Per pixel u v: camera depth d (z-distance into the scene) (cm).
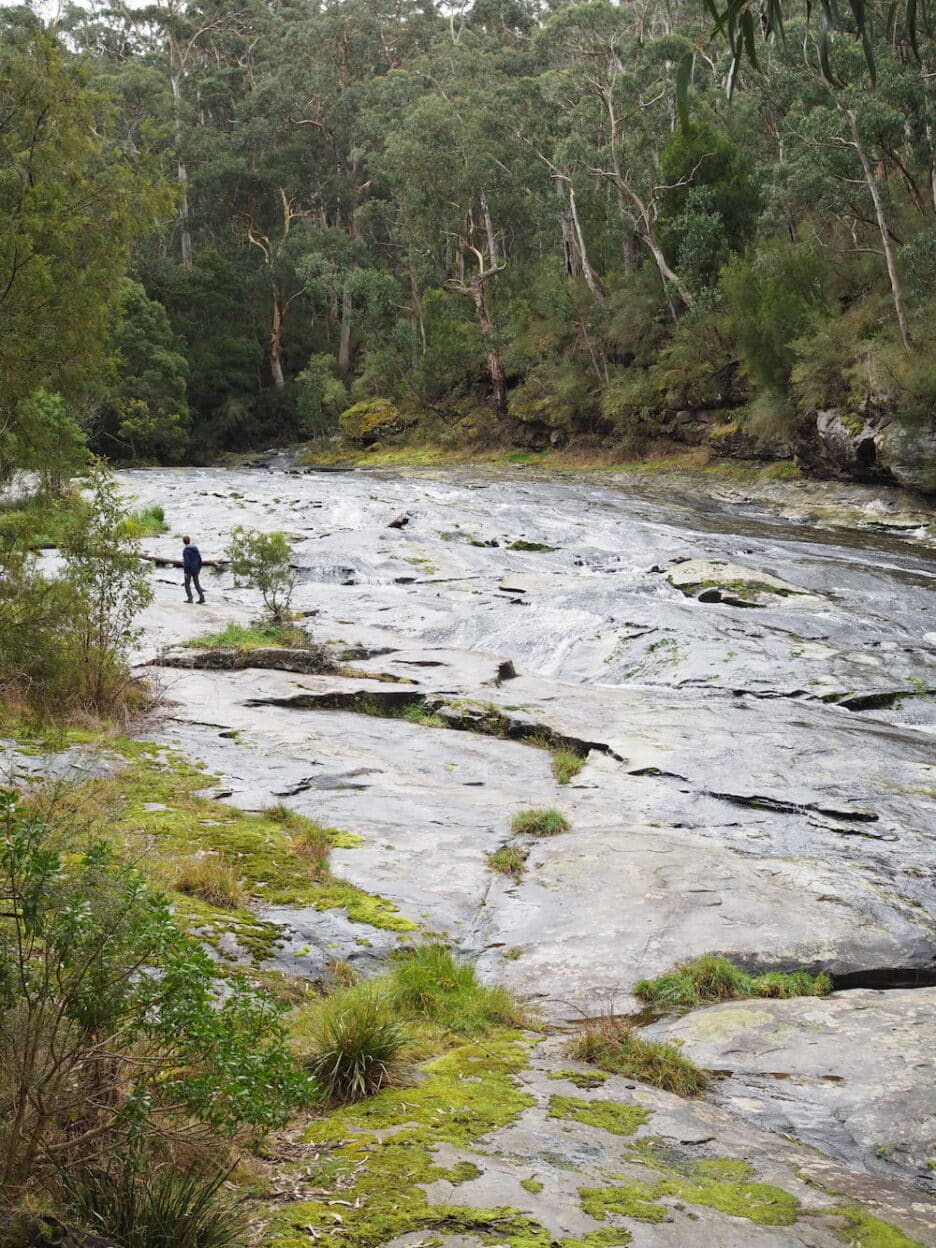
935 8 3008
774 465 4578
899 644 2003
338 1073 550
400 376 7031
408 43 9094
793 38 4062
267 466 6881
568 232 6650
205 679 1662
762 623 2077
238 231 8281
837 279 4725
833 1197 470
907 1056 637
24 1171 375
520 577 2519
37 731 1111
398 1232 399
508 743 1466
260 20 8812
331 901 861
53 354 1033
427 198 6812
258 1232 396
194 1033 402
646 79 5797
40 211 1072
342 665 1800
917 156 4322
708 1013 716
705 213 5453
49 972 417
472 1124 504
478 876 971
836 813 1178
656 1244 406
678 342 5294
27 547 923
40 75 1078
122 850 845
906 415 3678
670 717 1541
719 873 970
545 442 6062
